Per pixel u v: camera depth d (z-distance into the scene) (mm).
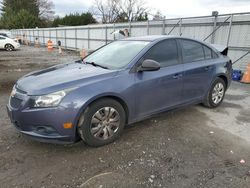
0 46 23688
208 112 5191
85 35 24234
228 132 4188
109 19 52250
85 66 4105
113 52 4387
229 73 5551
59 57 18203
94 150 3463
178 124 4465
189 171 3016
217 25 11312
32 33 39188
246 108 5570
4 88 7336
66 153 3375
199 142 3775
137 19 49375
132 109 3805
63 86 3221
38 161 3178
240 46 10508
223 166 3137
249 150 3572
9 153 3357
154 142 3734
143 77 3848
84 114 3291
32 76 3742
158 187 2717
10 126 4250
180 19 13016
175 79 4293
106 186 2711
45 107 3105
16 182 2766
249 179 2879
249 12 9875
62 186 2709
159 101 4164
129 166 3096
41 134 3201
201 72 4793
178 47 4520
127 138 3844
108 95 3453
